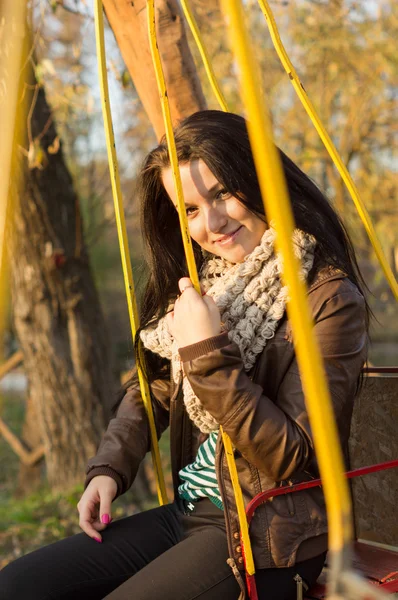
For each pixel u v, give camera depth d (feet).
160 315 5.76
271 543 4.65
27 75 9.05
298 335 2.28
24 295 14.97
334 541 2.29
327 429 2.29
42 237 14.62
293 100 17.21
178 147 5.11
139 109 17.22
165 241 5.89
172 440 5.51
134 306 5.78
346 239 5.51
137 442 5.77
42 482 18.39
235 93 15.76
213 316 4.67
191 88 7.42
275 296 4.99
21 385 34.42
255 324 4.94
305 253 5.00
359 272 5.59
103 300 36.35
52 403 15.23
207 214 5.12
